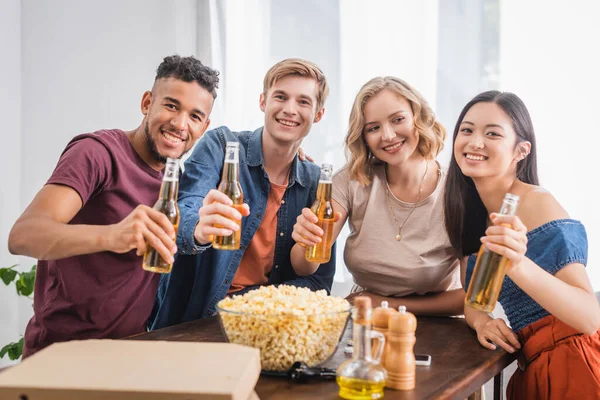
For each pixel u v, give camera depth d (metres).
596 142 2.61
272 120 2.01
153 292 1.77
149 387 0.87
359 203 2.01
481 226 1.85
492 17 2.86
